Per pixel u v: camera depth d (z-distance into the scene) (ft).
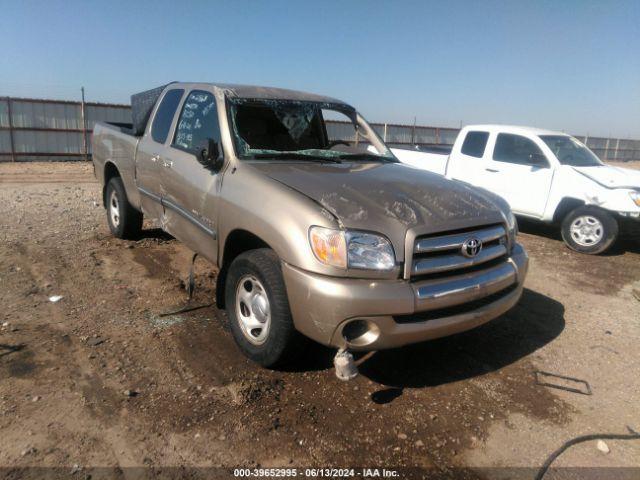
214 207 12.35
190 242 14.11
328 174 12.00
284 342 10.41
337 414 10.13
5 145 59.52
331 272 9.47
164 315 14.02
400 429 9.82
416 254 9.88
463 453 9.30
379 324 9.52
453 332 10.48
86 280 16.34
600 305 17.37
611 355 13.55
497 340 14.07
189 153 14.25
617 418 10.68
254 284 11.22
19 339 12.14
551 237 28.14
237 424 9.57
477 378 11.93
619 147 113.09
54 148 62.18
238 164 12.27
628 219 23.93
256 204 10.89
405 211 10.34
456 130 88.89
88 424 9.26
